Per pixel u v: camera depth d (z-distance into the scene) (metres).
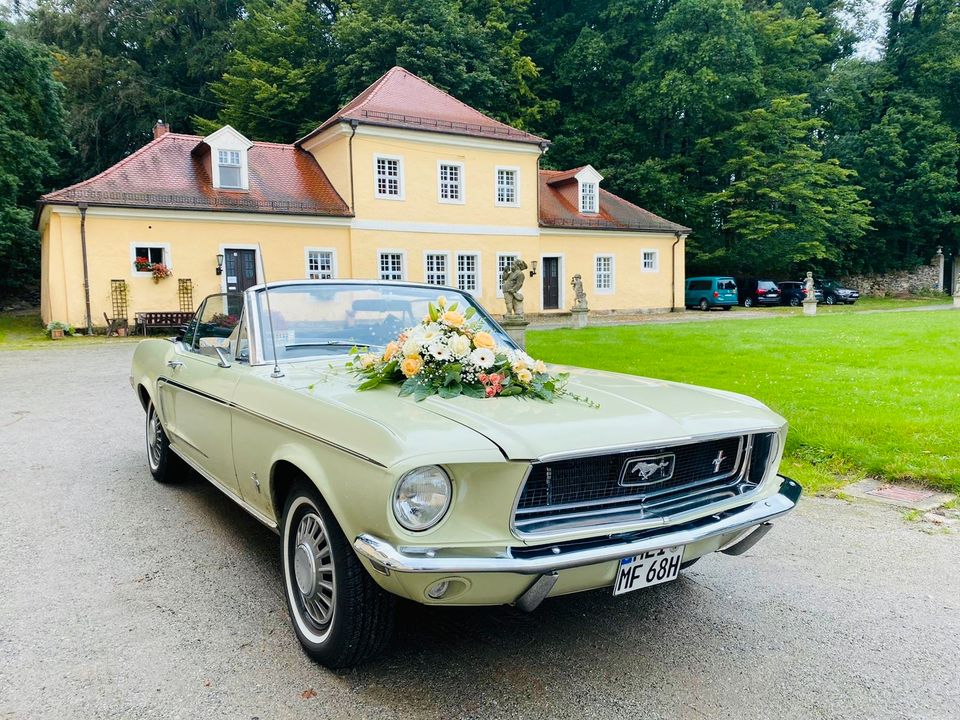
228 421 3.48
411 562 2.12
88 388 10.23
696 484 2.80
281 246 23.27
